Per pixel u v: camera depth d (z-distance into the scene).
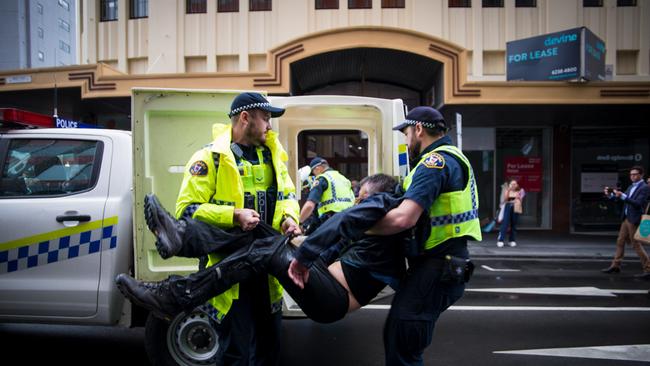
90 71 11.34
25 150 3.58
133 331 4.62
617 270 8.08
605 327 4.75
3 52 40.88
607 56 14.02
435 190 2.33
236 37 14.61
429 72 12.34
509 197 11.09
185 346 3.27
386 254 2.53
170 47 14.72
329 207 5.08
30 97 12.30
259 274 2.35
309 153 11.55
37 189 3.51
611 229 13.69
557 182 13.62
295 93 12.52
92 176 3.48
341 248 2.69
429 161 2.38
